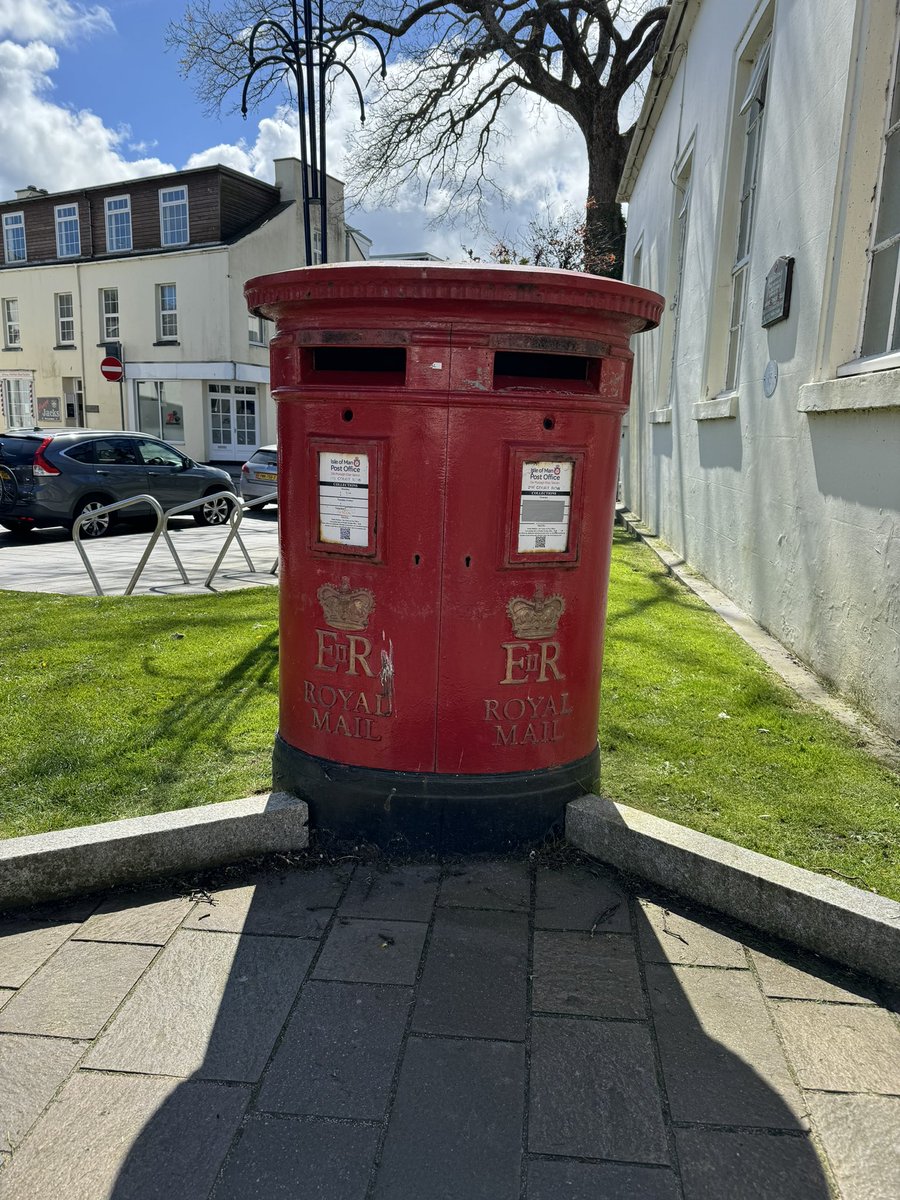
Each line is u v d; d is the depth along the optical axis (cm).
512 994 216
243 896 257
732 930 243
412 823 270
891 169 417
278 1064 192
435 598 252
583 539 262
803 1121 179
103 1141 171
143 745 354
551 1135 174
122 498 1288
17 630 554
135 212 2773
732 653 497
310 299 235
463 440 241
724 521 666
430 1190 161
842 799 308
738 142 697
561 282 226
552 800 277
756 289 586
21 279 2997
